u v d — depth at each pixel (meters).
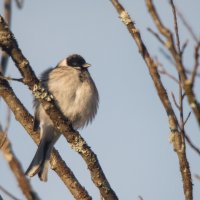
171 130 7.18
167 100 6.75
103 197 9.62
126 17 7.38
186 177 7.13
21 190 7.68
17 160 7.92
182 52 5.75
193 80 5.66
